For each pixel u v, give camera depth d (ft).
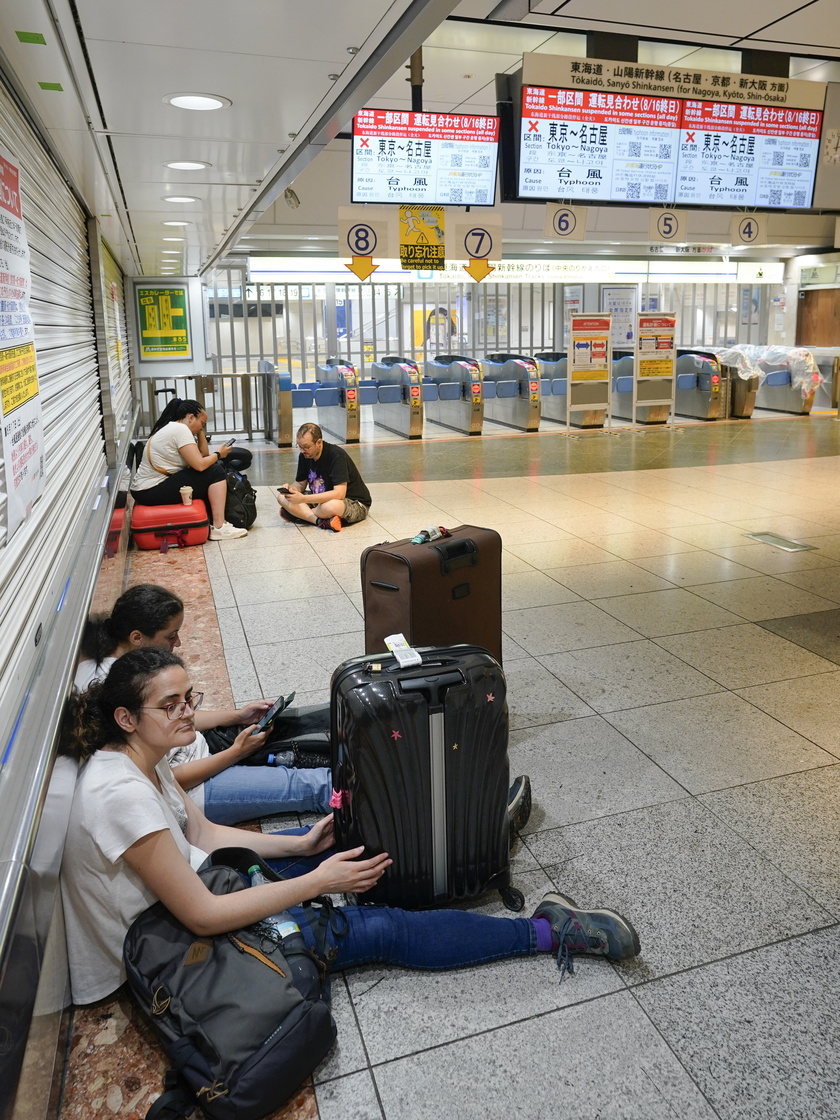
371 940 7.57
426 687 7.90
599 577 19.51
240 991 6.37
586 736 12.08
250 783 9.76
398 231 31.86
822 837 9.68
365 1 8.71
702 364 48.73
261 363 46.62
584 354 45.44
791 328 57.36
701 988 7.55
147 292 45.60
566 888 8.90
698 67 32.71
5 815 5.56
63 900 7.00
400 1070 6.75
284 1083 6.14
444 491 29.81
